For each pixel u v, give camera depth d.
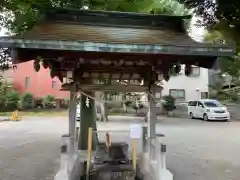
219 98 25.11
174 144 11.04
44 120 21.75
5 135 13.73
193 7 6.28
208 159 8.43
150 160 5.77
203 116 21.08
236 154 9.16
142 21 5.58
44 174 6.73
